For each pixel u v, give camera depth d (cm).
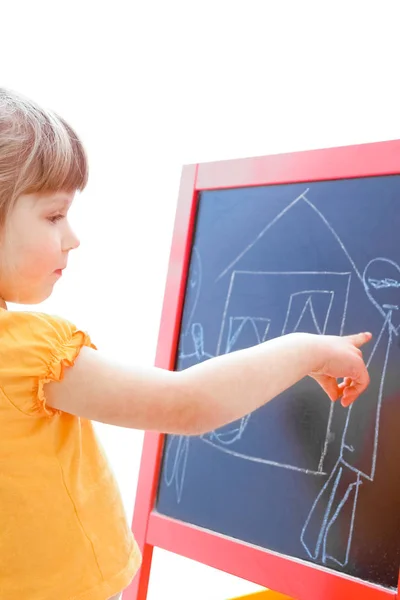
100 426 153
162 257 151
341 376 77
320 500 83
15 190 67
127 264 155
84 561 72
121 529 77
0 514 69
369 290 83
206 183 102
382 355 80
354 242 85
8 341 67
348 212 86
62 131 71
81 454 76
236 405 69
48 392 68
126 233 155
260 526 87
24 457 69
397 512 76
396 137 121
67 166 70
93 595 72
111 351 153
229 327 96
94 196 158
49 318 69
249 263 96
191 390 68
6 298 73
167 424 68
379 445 79
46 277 72
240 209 98
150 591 142
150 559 98
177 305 101
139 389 67
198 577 142
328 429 83
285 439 87
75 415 71
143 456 100
